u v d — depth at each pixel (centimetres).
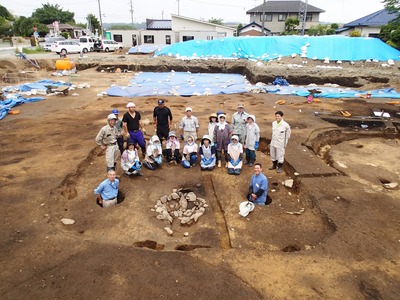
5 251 482
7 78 2012
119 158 864
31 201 626
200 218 603
